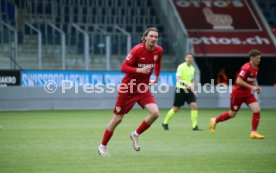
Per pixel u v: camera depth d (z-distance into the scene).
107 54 63.72
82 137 32.94
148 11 77.31
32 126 40.09
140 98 24.28
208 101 65.88
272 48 74.19
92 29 72.06
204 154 25.91
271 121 46.62
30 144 29.42
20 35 65.44
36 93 58.72
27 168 21.80
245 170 21.53
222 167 22.23
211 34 74.44
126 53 69.00
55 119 46.91
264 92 66.81
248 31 75.62
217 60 80.75
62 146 28.61
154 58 24.11
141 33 72.69
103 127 39.56
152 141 31.22
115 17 75.06
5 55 60.12
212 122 34.28
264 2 85.88
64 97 60.19
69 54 66.38
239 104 33.00
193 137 33.44
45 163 23.03
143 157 24.89
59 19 71.88
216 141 31.30
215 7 77.75
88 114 53.38
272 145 29.48
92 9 74.38
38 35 60.59
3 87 56.62
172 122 45.12
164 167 22.20
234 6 78.19
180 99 38.28
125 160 23.95
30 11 69.06
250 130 38.19
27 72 58.22
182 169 21.72
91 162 23.36
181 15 75.75
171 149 27.67
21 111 56.47
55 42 65.88
